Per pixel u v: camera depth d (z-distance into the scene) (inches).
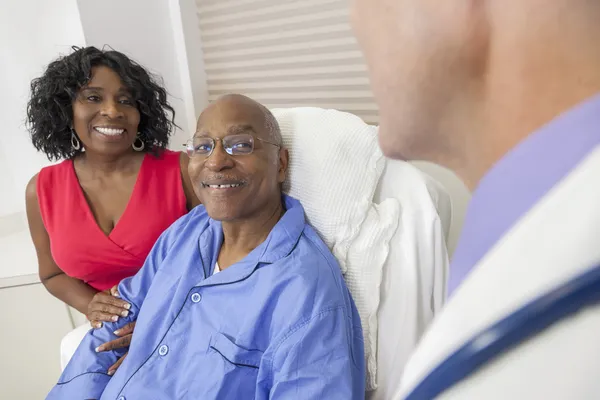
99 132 51.1
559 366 5.8
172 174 56.0
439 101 8.5
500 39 7.5
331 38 60.0
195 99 81.4
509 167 7.8
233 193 39.2
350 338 35.0
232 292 38.7
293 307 34.7
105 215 55.1
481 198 8.5
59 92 50.9
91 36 66.2
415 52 8.1
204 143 40.2
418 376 7.1
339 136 44.4
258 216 41.9
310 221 44.2
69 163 55.5
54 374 71.5
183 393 36.7
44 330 69.1
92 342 46.1
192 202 57.6
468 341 6.3
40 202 53.3
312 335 33.0
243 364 35.7
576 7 6.9
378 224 41.6
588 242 5.8
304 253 38.5
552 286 5.8
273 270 37.4
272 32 67.1
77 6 63.4
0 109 78.0
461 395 6.4
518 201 7.5
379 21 8.6
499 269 6.6
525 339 6.0
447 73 8.1
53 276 57.4
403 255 41.3
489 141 8.4
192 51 78.7
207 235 44.9
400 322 39.6
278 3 64.2
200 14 77.0
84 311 54.8
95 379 43.3
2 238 80.5
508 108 7.8
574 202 6.2
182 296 41.1
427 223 41.8
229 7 71.5
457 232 50.0
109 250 53.0
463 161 9.5
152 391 37.5
